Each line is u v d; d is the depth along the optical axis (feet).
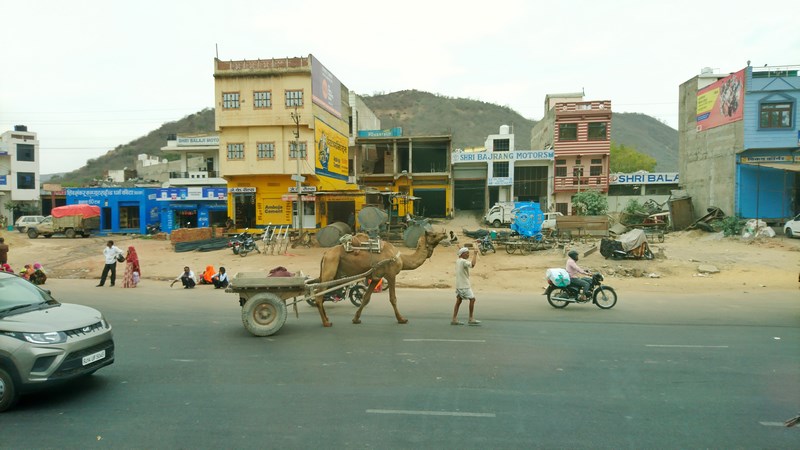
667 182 144.36
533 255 76.74
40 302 23.67
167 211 118.83
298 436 17.66
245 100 105.09
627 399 21.40
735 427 18.56
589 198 125.39
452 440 17.29
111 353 23.44
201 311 43.70
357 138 145.48
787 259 68.59
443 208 149.48
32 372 20.07
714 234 93.61
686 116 123.54
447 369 25.59
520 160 143.74
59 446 17.04
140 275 66.69
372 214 84.74
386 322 37.93
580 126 139.44
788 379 24.14
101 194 127.13
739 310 43.09
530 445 16.92
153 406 20.75
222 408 20.43
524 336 33.01
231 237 99.66
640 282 59.77
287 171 105.19
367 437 17.53
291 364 26.58
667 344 30.91
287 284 33.65
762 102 95.91
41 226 117.19
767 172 98.07
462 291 36.60
